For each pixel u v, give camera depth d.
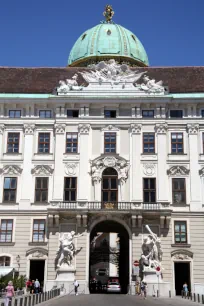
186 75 55.16
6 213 47.44
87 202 46.84
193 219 46.81
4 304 26.23
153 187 47.81
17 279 41.88
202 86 52.72
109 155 48.56
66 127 49.69
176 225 46.78
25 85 53.56
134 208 46.44
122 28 69.62
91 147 49.16
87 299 35.72
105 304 30.72
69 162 48.53
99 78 50.94
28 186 48.22
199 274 45.31
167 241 45.97
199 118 49.44
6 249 46.47
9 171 48.66
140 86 50.50
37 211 47.38
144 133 49.41
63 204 46.84
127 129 49.59
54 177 48.03
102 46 65.75
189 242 46.16
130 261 45.53
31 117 49.97
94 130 49.69
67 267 44.84
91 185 47.97
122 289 52.25
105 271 87.38
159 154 48.50
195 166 48.31
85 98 49.66
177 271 46.44
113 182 48.22
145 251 45.09
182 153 48.72
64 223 46.72
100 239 83.06
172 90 52.12
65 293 43.94
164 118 49.31
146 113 50.12
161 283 43.88
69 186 47.97
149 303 33.19
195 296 39.38
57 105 49.88
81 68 57.06
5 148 49.44
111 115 50.25
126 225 46.69
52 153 49.12
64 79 54.78
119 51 65.50
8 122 49.94
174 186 47.94
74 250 45.78
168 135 49.41
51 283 44.91
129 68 54.62
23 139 49.66
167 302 35.03
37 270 46.53
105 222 49.59
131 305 30.59
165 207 46.66
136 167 48.25
